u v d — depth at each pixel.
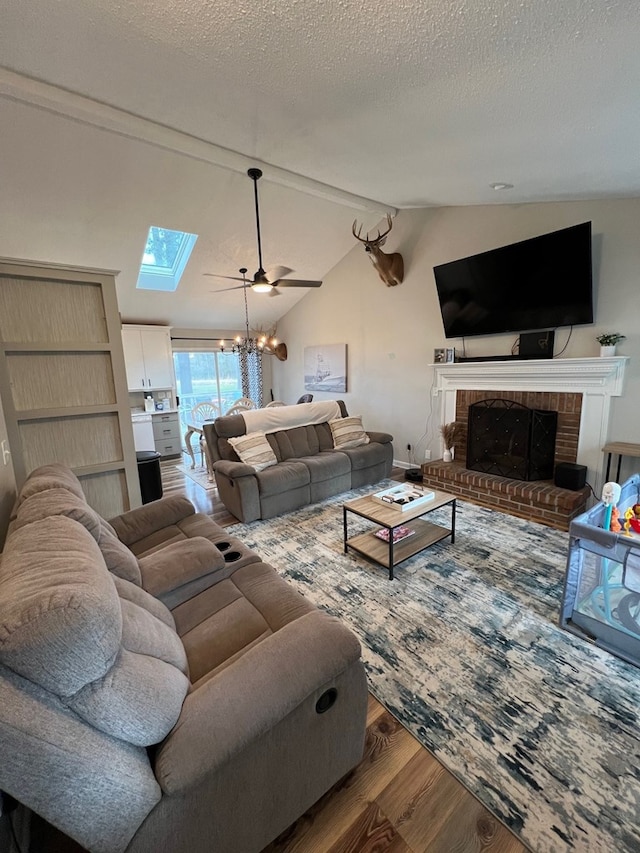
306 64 1.59
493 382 4.01
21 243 3.89
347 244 5.43
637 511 2.04
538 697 1.58
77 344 2.30
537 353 3.63
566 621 1.96
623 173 2.40
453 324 4.25
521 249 3.50
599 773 1.29
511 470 3.74
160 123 2.62
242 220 4.40
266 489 3.52
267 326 7.39
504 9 1.12
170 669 0.97
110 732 0.76
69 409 2.31
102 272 2.34
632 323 3.08
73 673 0.70
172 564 1.70
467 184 3.01
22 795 0.66
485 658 1.79
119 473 2.56
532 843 1.11
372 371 5.50
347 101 1.87
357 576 2.51
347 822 1.18
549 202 3.42
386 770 1.32
